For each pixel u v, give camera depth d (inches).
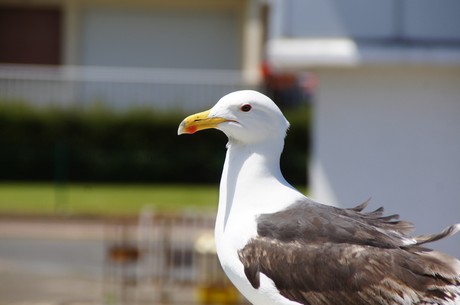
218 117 273.3
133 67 1453.0
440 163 508.1
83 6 1451.8
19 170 1255.5
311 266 253.6
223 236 270.5
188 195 1129.4
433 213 509.4
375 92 512.4
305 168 1248.8
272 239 260.2
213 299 575.2
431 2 507.2
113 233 805.2
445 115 506.9
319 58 503.5
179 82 1396.4
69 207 1018.1
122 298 607.2
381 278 247.9
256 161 272.2
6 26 1454.2
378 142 513.3
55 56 1465.3
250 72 1430.9
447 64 495.8
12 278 682.8
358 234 256.7
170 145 1300.4
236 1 1462.8
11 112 1293.1
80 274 700.0
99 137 1299.2
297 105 1348.4
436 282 245.9
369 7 512.1
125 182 1270.9
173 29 1460.4
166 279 602.5
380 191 514.6
